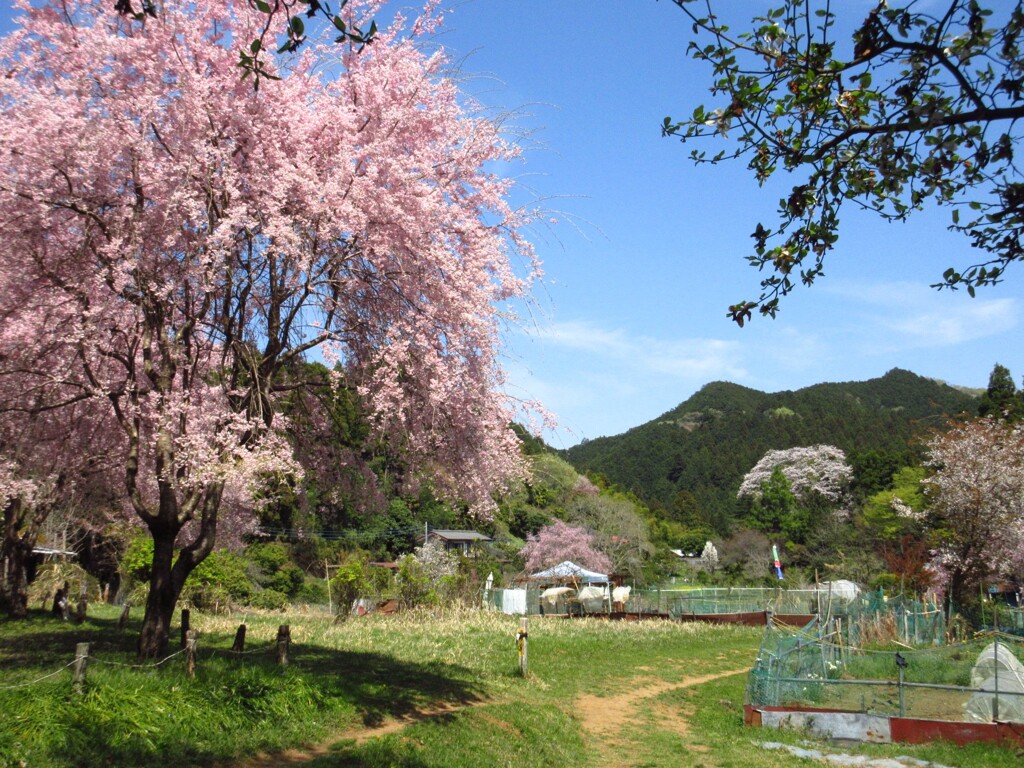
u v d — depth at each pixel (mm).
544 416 12430
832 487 71375
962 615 28797
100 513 23938
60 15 10281
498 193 12312
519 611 36781
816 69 5547
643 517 65750
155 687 8727
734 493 99625
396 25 11492
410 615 28094
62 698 7664
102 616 21453
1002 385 55812
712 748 12445
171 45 10117
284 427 12102
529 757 10242
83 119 9516
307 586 36719
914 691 15812
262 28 10578
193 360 11266
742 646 27125
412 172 11383
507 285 11992
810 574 53844
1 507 13258
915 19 5301
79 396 10750
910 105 5398
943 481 30156
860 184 5895
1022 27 4949
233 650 13039
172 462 10258
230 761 7793
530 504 48062
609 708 15500
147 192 10172
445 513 41594
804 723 13812
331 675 11812
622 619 34281
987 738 12469
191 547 11148
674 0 5449
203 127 10117
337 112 10945
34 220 9773
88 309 9945
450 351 11375
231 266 10625
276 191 10125
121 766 6883
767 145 6070
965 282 5770
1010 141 5359
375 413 11273
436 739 9742
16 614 18125
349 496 14148
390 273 11297
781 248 5945
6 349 10188
